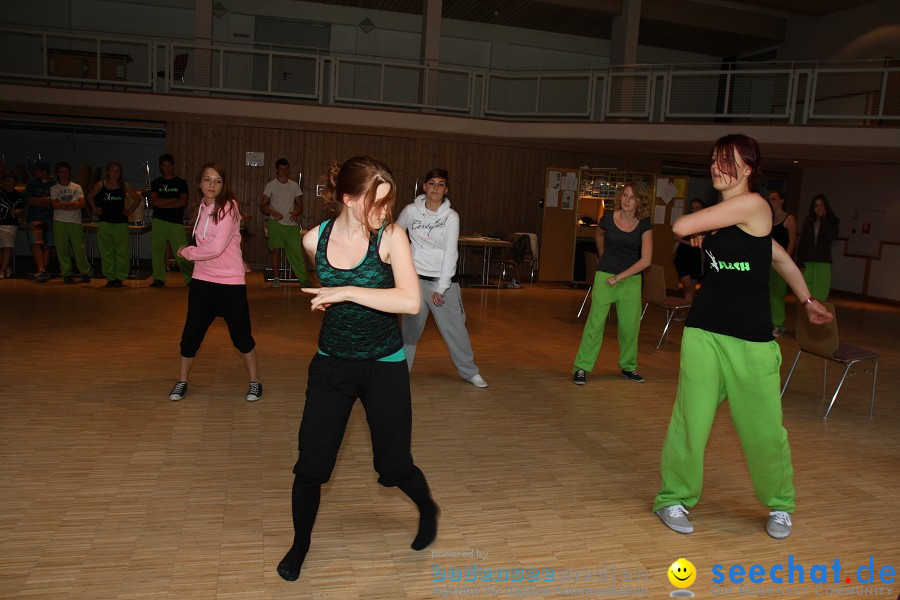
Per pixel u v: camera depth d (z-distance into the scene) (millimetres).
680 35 16266
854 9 13977
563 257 13242
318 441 2420
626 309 5617
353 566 2625
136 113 12031
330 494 3289
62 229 9570
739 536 3041
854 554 2908
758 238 2805
